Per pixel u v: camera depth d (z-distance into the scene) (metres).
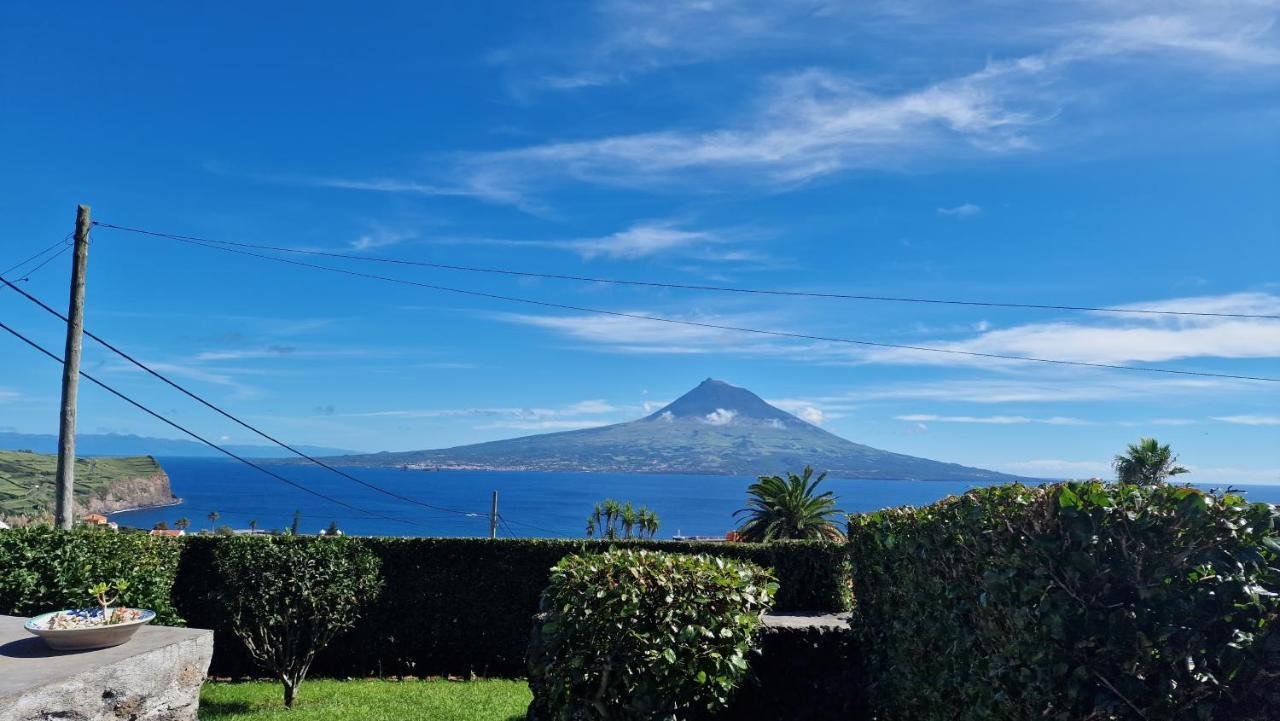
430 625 14.41
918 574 5.92
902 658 6.30
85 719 5.48
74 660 5.78
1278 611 3.41
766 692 7.58
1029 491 4.41
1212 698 3.53
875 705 6.98
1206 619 3.49
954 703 5.25
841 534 26.06
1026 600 4.02
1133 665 3.58
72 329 14.54
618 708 6.08
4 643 6.27
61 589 9.57
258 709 11.03
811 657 7.95
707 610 6.20
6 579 9.31
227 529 14.93
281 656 11.74
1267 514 3.50
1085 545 3.73
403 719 9.95
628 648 6.07
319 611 11.44
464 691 12.30
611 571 6.25
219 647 13.88
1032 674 3.96
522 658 14.29
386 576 14.48
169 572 12.07
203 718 10.30
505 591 14.48
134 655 6.00
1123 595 3.70
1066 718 3.72
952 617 5.13
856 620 7.92
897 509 7.06
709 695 6.25
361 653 14.33
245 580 11.25
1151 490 3.76
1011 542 4.23
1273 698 3.42
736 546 14.27
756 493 27.02
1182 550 3.54
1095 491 3.82
